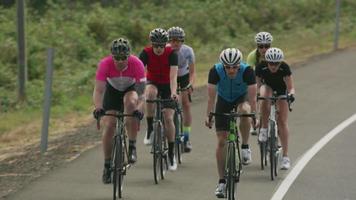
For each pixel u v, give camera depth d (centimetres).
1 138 2536
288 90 1730
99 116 1459
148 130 1936
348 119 2612
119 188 1482
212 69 1463
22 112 3114
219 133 1445
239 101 1538
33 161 1941
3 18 5234
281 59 1689
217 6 6675
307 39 5750
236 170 1418
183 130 1984
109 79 1521
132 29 5384
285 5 7088
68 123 2780
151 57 1781
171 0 6888
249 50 5381
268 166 1848
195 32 5800
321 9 7156
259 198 1499
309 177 1711
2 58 4075
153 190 1573
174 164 1780
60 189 1573
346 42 5441
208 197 1511
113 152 1460
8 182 1673
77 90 3628
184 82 1952
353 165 1853
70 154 2028
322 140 2212
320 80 3603
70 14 5812
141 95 1536
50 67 2050
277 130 1789
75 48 4641
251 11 6681
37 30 4856
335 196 1523
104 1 6838
